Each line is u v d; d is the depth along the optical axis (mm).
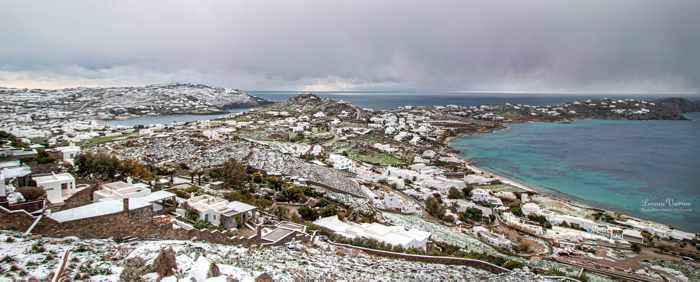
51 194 57656
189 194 77688
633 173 181000
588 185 160125
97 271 26625
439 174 169125
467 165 198750
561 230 103375
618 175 177625
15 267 25516
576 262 81000
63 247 31172
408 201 126375
